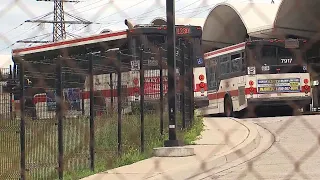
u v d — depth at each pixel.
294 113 84.94
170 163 39.00
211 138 52.75
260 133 60.00
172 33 43.19
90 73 38.25
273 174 35.91
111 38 69.88
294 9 85.94
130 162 40.12
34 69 34.81
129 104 45.75
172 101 43.53
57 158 35.84
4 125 38.59
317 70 81.25
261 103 82.44
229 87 89.38
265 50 83.25
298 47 81.75
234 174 36.72
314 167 38.03
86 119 39.16
